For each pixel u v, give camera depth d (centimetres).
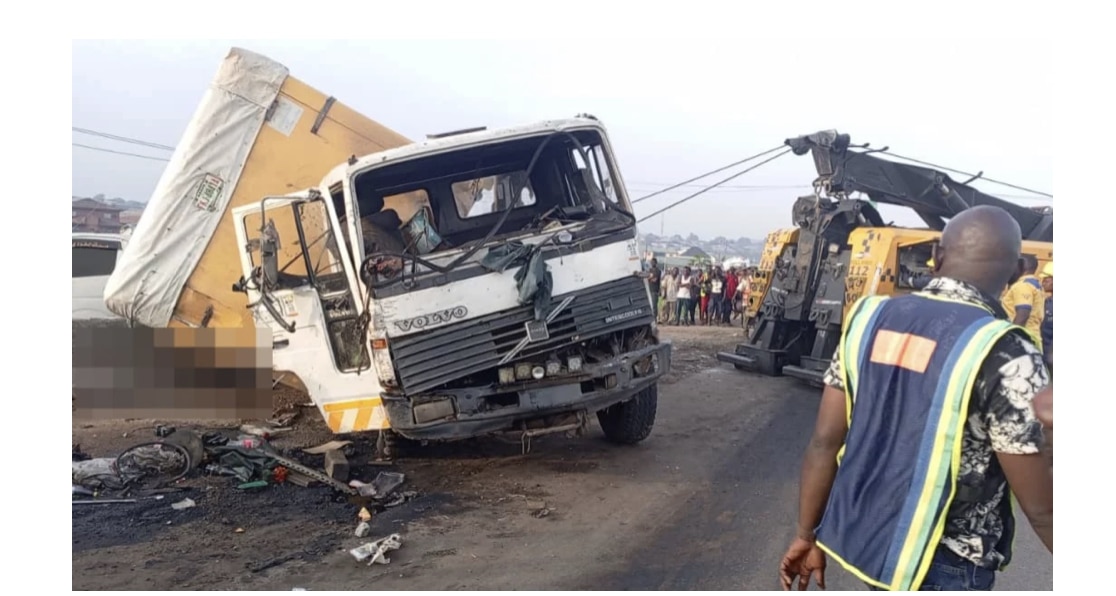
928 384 204
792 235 1070
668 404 851
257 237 612
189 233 752
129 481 546
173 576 398
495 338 540
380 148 787
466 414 537
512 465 609
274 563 418
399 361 527
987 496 202
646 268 596
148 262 746
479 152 598
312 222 585
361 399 576
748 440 689
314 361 585
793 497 530
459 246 559
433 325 531
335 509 509
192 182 748
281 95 763
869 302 230
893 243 896
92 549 432
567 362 558
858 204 966
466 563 420
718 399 880
